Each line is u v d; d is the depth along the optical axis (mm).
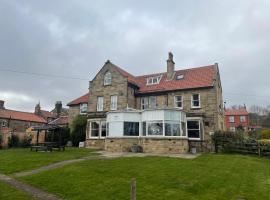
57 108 62781
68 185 12695
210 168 16297
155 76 35719
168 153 24391
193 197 11109
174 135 25344
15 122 56188
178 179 13602
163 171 15219
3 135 36438
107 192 11664
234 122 73438
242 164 17938
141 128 27141
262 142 24156
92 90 35406
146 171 15250
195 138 28281
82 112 39625
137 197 11070
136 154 23438
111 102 33438
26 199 10727
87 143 32375
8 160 19750
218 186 12578
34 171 15953
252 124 86375
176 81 33250
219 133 26500
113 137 27125
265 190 12180
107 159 19578
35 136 39719
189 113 29047
